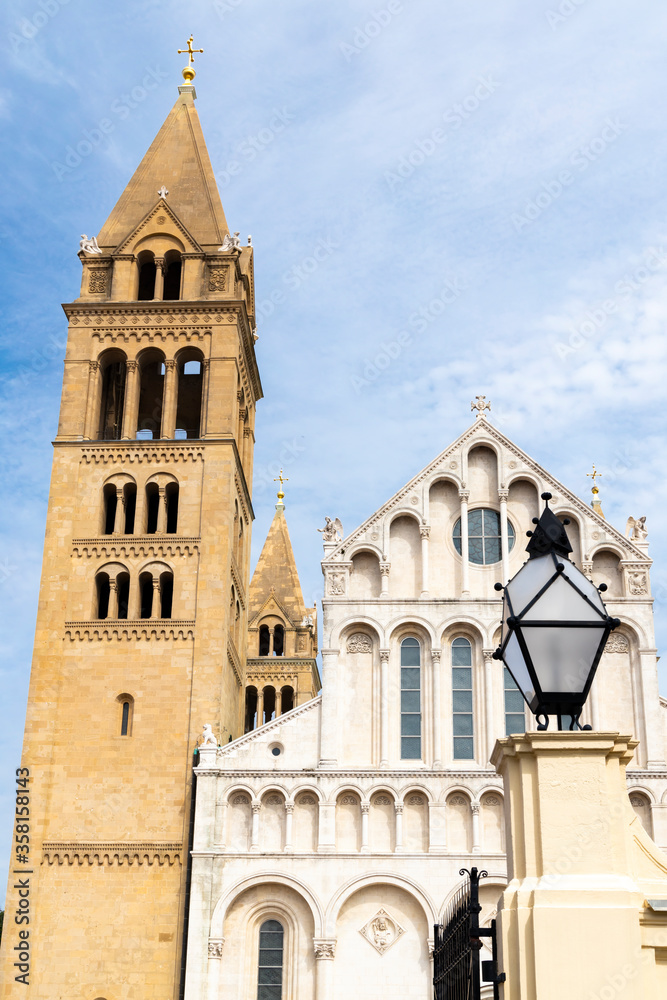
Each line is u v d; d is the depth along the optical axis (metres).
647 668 59.12
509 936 11.72
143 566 65.81
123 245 74.19
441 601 61.25
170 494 69.69
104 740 61.66
